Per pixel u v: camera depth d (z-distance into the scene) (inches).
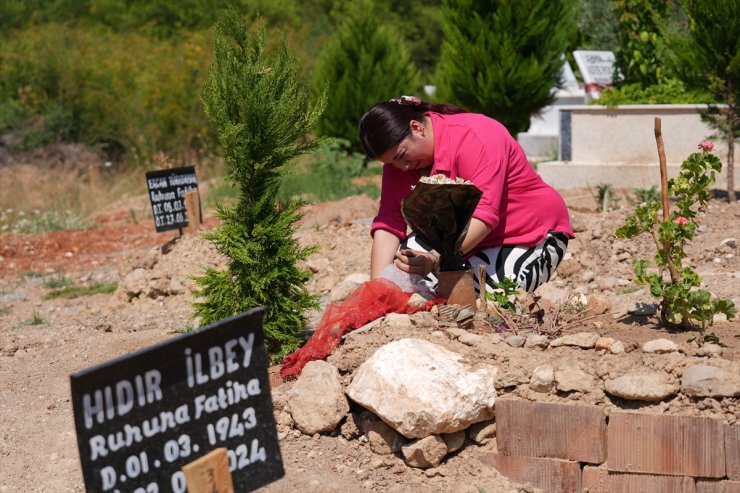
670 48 415.5
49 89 906.1
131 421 117.0
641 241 321.4
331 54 682.8
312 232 358.3
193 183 387.5
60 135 879.7
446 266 187.6
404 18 1513.3
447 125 185.8
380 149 184.1
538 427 161.6
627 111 495.2
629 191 471.8
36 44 936.9
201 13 1391.5
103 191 741.9
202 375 123.7
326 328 189.5
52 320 314.0
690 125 483.5
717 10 385.7
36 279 420.2
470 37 557.3
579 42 738.8
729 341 173.9
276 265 216.1
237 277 217.5
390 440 167.3
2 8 1197.7
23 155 843.4
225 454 121.8
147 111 876.6
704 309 174.9
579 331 185.9
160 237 512.7
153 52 982.4
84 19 1346.0
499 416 163.5
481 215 181.3
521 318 184.4
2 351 255.3
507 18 541.0
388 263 197.9
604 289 270.2
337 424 172.9
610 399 161.2
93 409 113.7
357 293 193.0
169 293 313.9
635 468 157.9
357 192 561.3
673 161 490.0
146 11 1391.5
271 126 208.4
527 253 198.5
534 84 545.3
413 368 165.2
